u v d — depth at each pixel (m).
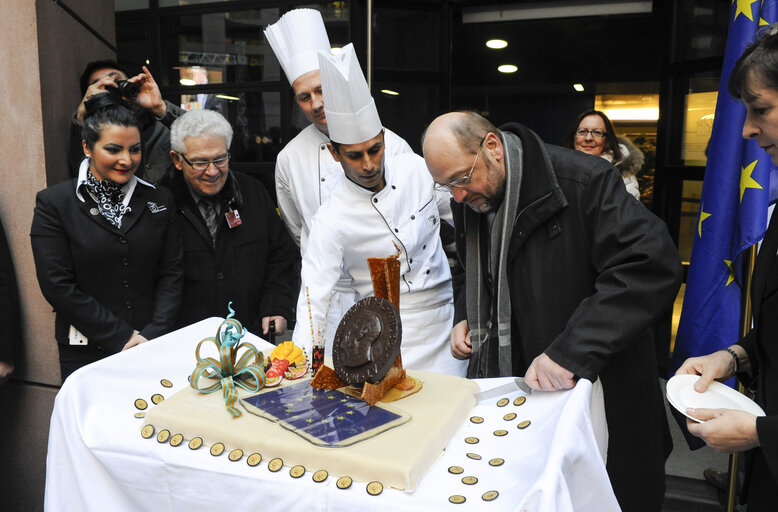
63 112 2.23
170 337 1.50
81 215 1.82
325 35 2.23
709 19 3.59
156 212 1.92
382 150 1.67
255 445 1.09
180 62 4.77
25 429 2.25
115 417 1.27
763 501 1.25
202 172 1.92
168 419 1.18
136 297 1.90
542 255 1.47
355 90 1.55
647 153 5.35
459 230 1.70
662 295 1.30
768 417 1.05
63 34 2.24
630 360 1.48
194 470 1.11
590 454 1.05
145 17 4.74
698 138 3.74
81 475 1.24
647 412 1.51
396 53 4.29
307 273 1.73
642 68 5.09
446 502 0.95
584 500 1.07
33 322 2.18
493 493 0.96
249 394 1.27
